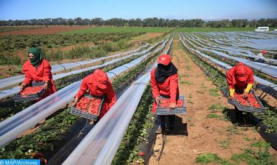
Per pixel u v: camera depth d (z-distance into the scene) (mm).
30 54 6926
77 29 115188
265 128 6324
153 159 5406
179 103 5859
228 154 5465
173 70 5641
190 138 6273
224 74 13617
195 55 23672
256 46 27891
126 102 6543
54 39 56469
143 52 25688
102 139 4484
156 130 6582
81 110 5375
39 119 5758
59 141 5859
